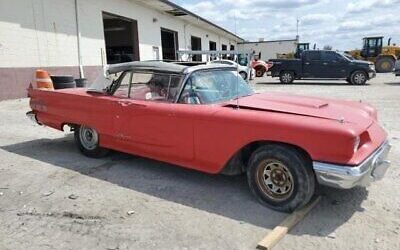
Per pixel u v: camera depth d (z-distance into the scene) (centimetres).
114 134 534
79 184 486
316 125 368
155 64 501
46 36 1515
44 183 492
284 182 393
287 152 383
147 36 2373
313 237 347
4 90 1327
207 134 433
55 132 802
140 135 500
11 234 359
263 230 362
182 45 3027
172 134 464
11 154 631
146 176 513
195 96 462
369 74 2039
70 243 342
